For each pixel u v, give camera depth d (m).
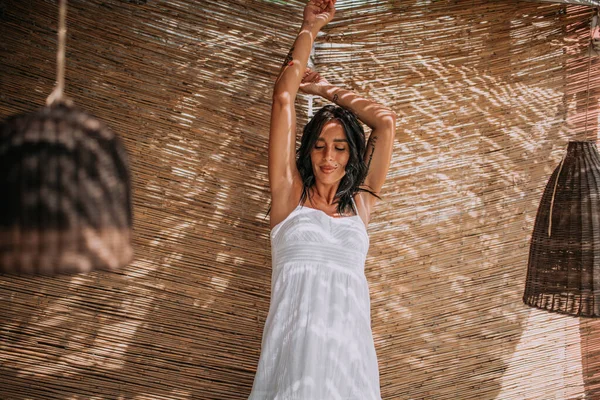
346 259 2.50
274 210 2.60
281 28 3.13
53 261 1.29
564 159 2.85
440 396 3.19
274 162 2.58
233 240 3.11
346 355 2.37
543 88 3.25
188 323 3.07
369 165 2.74
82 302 3.00
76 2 2.98
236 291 3.11
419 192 3.21
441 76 3.21
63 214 1.31
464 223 3.22
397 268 3.19
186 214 3.07
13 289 2.97
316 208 2.60
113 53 3.01
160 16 3.05
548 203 2.84
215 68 3.09
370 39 3.20
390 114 2.77
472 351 3.21
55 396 2.98
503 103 3.24
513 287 3.23
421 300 3.20
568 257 2.76
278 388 2.32
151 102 3.04
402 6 3.19
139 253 3.04
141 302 3.04
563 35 3.23
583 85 3.24
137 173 3.03
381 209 3.19
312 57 3.18
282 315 2.42
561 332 3.23
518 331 3.23
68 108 1.46
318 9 2.74
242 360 3.10
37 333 2.98
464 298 3.21
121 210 1.41
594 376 3.24
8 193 1.31
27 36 2.96
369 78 3.19
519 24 3.22
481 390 3.21
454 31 3.21
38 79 2.97
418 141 3.21
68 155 1.35
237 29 3.10
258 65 3.12
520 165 3.24
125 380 3.03
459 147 3.22
